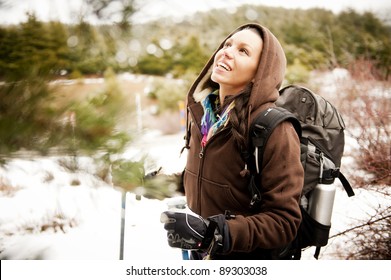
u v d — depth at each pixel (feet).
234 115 3.94
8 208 8.63
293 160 3.73
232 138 4.01
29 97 2.17
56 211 7.96
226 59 4.20
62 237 7.98
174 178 4.94
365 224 7.29
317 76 20.20
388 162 9.82
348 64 17.39
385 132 10.52
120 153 2.23
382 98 12.26
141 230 9.11
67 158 2.20
